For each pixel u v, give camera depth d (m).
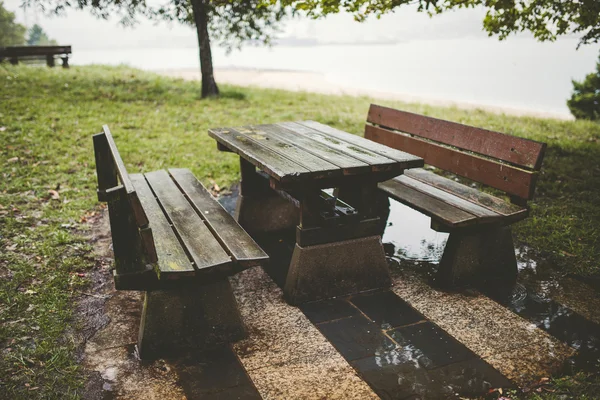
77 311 3.26
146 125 8.09
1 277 3.55
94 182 5.55
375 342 2.99
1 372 2.63
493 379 2.67
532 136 8.06
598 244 4.22
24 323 3.07
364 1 4.43
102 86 11.27
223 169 6.16
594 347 2.95
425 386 2.61
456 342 2.99
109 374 2.69
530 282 3.72
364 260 3.55
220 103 10.35
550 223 4.60
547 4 5.35
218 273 2.81
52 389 2.53
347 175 3.30
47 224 4.49
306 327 3.15
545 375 2.70
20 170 5.70
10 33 51.88
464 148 4.09
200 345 2.92
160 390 2.57
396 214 5.16
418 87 21.88
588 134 8.62
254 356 2.86
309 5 4.34
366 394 2.55
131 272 2.71
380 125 5.25
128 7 10.58
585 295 3.54
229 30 11.64
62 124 7.73
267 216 4.66
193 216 3.46
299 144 3.89
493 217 3.41
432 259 4.12
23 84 10.62
